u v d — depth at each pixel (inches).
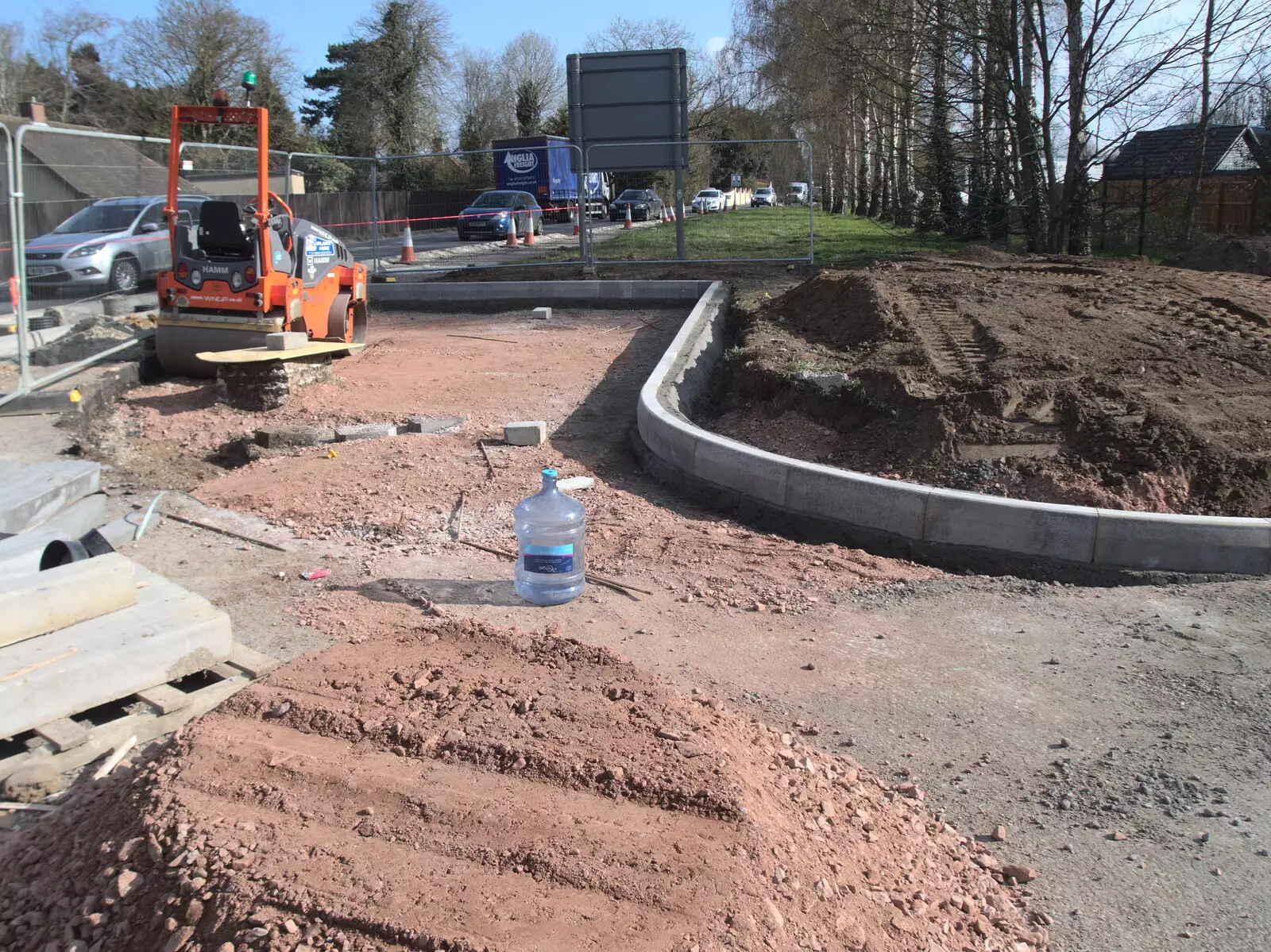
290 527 278.1
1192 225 903.1
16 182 366.9
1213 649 205.9
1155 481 291.7
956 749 168.9
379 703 145.7
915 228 1226.6
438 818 118.2
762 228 1305.4
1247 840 144.7
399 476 321.1
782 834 120.5
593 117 802.8
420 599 224.7
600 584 237.9
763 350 437.4
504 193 1299.2
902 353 388.5
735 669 195.9
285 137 1713.8
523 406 424.2
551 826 116.6
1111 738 172.4
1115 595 237.3
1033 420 327.6
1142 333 407.8
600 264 800.9
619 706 144.5
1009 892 132.9
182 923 105.6
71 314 523.2
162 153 625.6
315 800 122.3
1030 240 854.5
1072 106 795.4
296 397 426.3
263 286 427.2
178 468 339.6
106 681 167.0
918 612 225.6
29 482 258.7
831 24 1077.8
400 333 611.2
